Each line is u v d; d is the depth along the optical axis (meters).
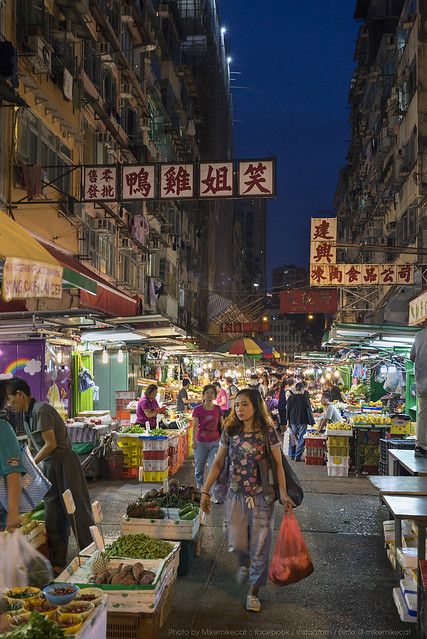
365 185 44.25
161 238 33.88
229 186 13.29
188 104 44.94
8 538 4.65
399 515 5.33
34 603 3.79
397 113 28.84
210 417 10.39
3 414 6.84
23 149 14.82
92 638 3.61
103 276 22.66
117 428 13.80
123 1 25.48
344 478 13.44
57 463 6.67
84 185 13.82
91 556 5.50
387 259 33.47
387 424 13.99
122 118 25.88
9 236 5.69
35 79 15.20
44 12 15.55
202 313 52.97
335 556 7.56
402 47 30.44
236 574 6.79
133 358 22.66
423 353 8.72
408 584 5.71
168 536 6.73
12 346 11.07
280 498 5.83
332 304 36.75
